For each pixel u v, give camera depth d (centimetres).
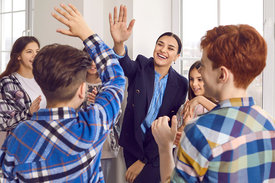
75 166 95
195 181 84
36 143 94
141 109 247
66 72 97
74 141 95
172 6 318
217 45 87
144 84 250
